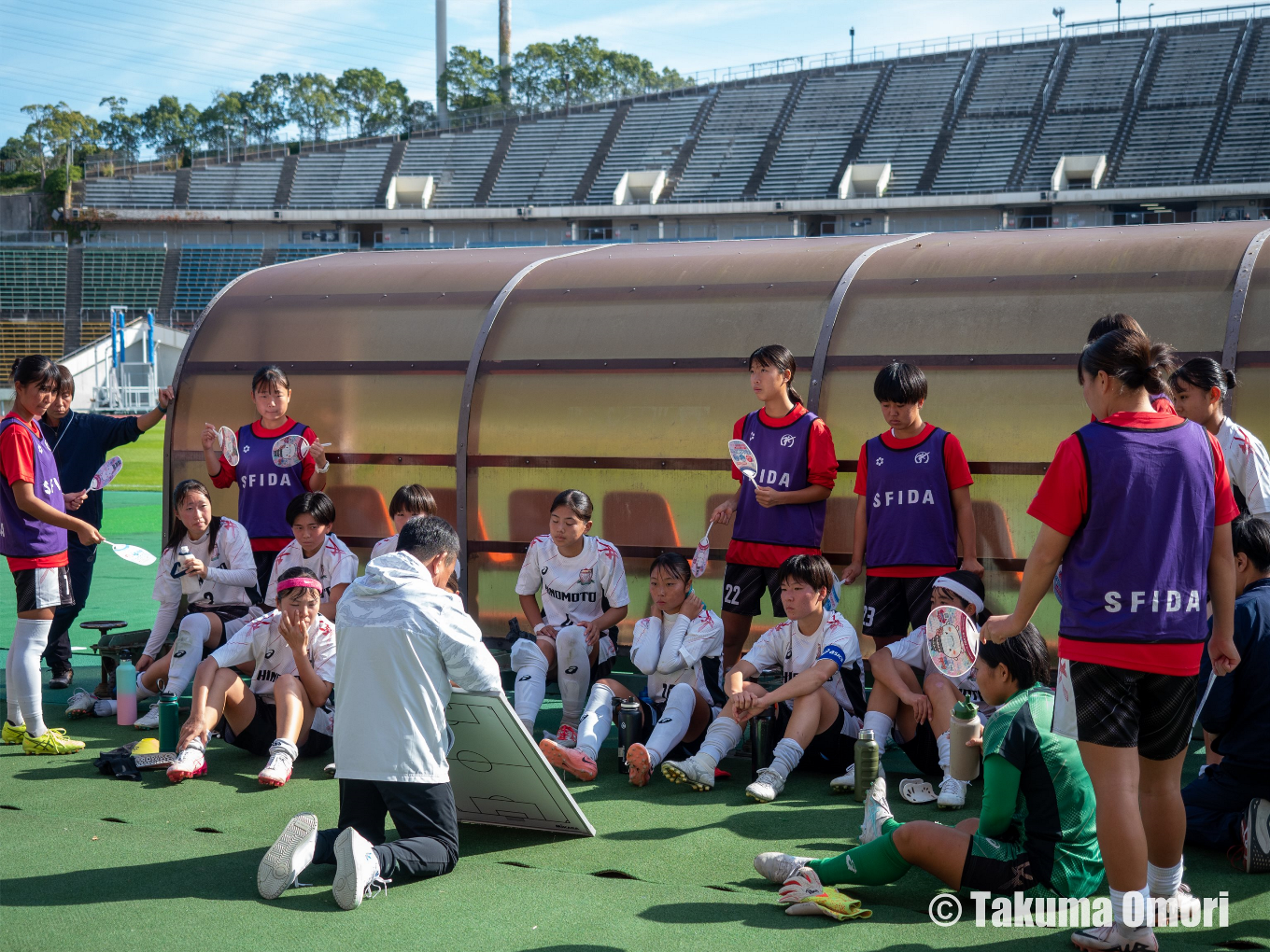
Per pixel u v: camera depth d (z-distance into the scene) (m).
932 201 43.53
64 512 5.41
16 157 74.44
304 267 8.50
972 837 3.42
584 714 5.18
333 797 4.77
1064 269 6.32
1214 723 3.91
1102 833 3.04
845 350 6.52
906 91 50.00
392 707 3.69
